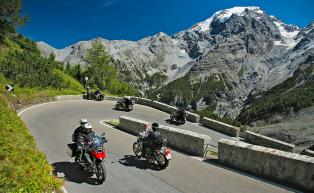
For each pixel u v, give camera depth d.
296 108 191.62
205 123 33.06
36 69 55.50
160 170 14.24
